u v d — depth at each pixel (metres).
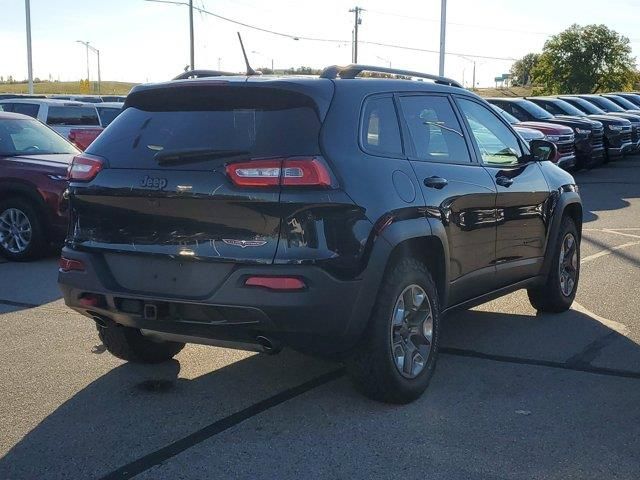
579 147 20.33
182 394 5.09
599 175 20.89
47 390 5.15
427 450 4.21
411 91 5.36
